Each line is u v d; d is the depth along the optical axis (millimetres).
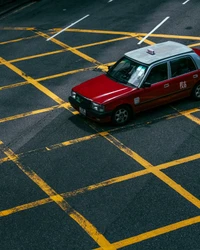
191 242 10258
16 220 11133
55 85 17391
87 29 22297
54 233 10695
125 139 13930
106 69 18344
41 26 23156
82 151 13500
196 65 15422
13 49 20844
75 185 12188
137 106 14625
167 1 24828
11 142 14102
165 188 11930
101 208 11367
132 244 10297
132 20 22844
